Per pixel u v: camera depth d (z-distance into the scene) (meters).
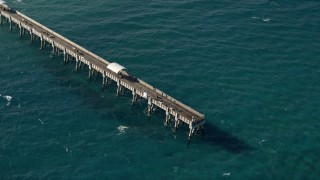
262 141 105.94
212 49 140.88
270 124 111.50
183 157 101.31
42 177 94.75
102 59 126.06
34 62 134.50
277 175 96.56
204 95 121.12
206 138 106.75
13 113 113.25
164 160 100.38
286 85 125.69
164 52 139.00
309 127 110.75
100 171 96.88
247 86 124.81
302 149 103.88
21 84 124.19
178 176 96.19
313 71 132.00
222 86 124.56
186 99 119.31
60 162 99.00
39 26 144.38
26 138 105.44
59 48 135.88
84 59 126.44
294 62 135.62
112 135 107.31
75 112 114.50
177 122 107.81
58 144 103.94
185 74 129.00
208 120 112.12
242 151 102.94
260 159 100.69
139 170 97.50
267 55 138.62
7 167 97.06
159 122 111.81
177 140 106.06
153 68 131.50
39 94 120.56
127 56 136.75
